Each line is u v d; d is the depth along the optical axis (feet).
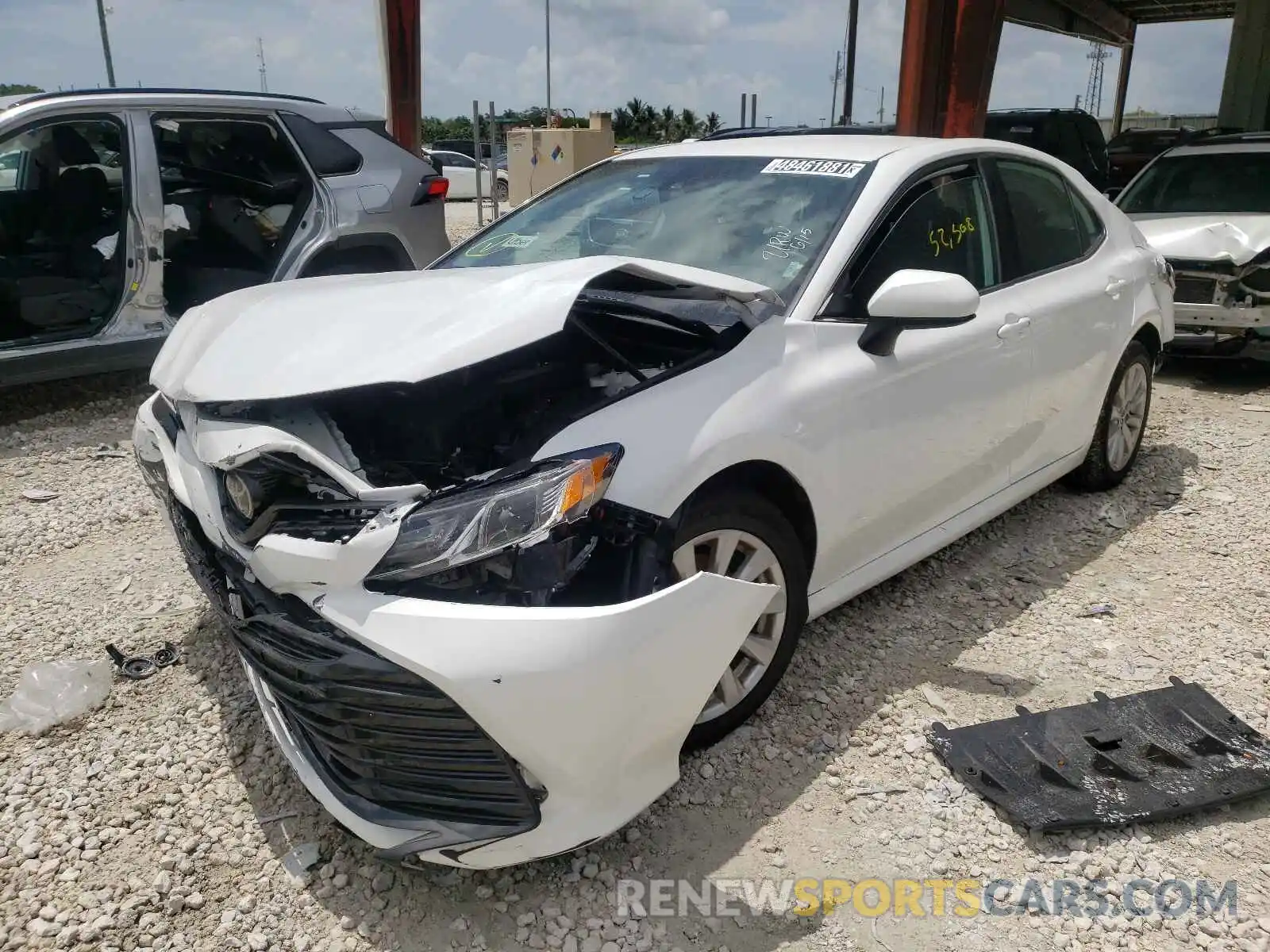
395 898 7.86
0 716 10.02
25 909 7.73
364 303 9.02
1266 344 21.81
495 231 13.26
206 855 8.29
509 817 7.32
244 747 9.64
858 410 9.98
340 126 21.59
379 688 7.12
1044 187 13.96
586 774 7.30
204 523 8.70
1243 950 7.36
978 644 11.49
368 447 8.82
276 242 20.70
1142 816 8.49
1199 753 9.34
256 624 7.92
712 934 7.50
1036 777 9.00
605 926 7.55
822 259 10.35
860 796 8.94
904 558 11.46
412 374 7.56
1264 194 24.21
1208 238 21.94
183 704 10.29
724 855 8.25
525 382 9.23
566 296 8.10
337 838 8.47
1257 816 8.76
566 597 7.60
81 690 10.38
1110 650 11.38
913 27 31.04
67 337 18.67
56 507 15.52
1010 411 12.46
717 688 9.27
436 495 7.38
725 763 9.30
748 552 9.23
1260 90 62.54
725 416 8.71
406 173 22.30
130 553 13.97
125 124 18.80
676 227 11.53
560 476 7.36
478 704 6.91
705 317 9.66
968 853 8.30
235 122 20.22
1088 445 14.99
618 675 7.20
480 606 7.11
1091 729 9.62
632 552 7.91
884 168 11.29
